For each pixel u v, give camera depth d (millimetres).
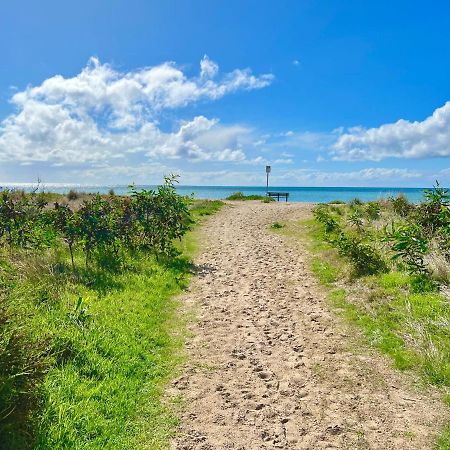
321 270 11219
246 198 38469
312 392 5621
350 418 5043
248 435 4730
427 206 11844
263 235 17234
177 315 8312
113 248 11398
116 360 6023
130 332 6961
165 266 11312
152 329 7363
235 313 8492
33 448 3996
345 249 11102
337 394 5566
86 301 7633
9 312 4465
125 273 10000
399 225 12984
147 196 12969
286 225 19234
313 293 9711
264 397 5496
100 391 5199
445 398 5328
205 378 5945
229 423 4934
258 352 6797
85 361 5758
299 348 6930
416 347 6504
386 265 10180
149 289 9242
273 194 39312
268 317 8305
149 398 5352
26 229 10273
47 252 10094
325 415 5109
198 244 15359
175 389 5625
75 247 11102
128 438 4543
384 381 5840
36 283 7891
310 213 22062
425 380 5766
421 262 9117
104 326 6887
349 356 6594
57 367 5445
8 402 3895
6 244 10234
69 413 4625
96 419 4672
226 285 10406
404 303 7992
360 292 9125
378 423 4938
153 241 12578
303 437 4711
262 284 10469
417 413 5109
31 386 4176
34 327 5953
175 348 6848
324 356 6633
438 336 6645
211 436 4695
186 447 4488
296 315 8398
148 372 5973
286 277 11039
